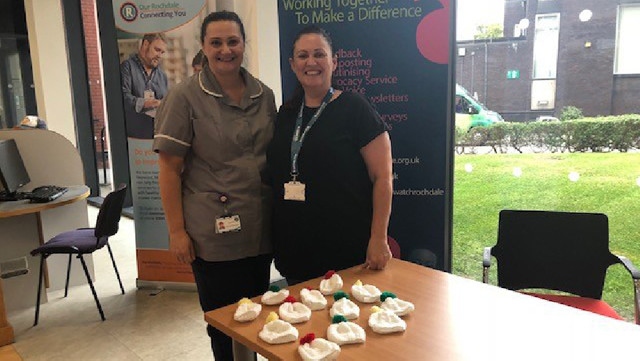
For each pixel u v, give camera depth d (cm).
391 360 120
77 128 673
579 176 292
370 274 178
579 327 135
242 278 204
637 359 119
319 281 174
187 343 286
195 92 192
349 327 132
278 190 193
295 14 271
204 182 195
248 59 327
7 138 357
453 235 286
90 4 659
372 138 182
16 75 650
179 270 366
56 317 326
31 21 617
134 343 287
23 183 350
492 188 308
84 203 382
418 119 265
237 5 322
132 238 512
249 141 198
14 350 282
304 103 193
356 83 270
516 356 121
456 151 292
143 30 339
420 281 171
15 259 340
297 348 127
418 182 272
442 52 255
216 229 192
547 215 225
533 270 228
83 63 666
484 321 140
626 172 281
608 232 218
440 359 120
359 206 188
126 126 354
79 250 310
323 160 183
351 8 263
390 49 262
